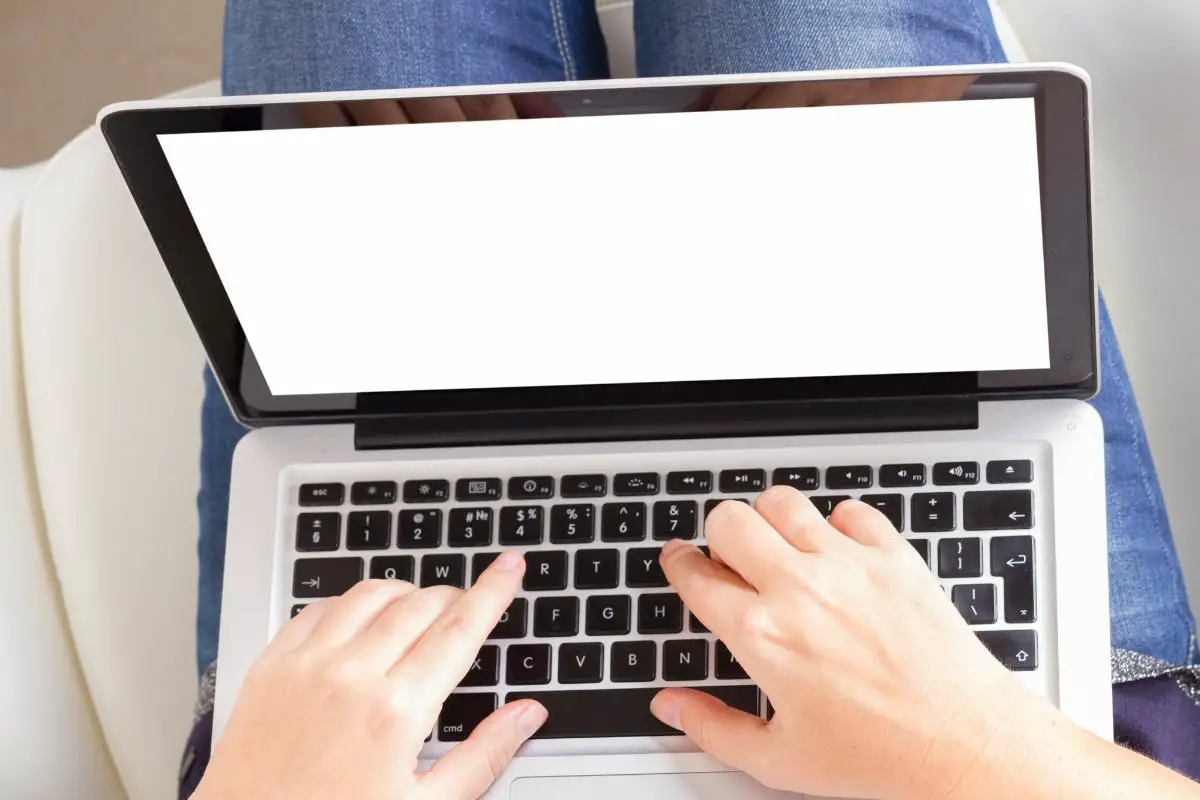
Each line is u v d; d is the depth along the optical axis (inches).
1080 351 19.7
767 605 18.1
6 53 43.2
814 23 24.1
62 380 26.9
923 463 20.7
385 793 18.0
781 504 19.4
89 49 42.9
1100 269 27.5
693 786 20.0
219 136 17.4
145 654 25.7
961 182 17.6
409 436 21.6
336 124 17.3
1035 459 20.5
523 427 21.4
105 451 26.6
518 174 17.7
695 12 24.8
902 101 16.8
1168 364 26.8
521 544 21.1
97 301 27.3
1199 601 26.5
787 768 18.2
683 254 18.7
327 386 21.0
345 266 19.0
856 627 17.8
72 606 26.0
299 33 24.6
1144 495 23.5
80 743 25.6
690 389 21.0
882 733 17.4
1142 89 26.5
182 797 22.5
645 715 20.3
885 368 20.4
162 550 26.2
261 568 21.4
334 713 18.2
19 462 26.8
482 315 19.8
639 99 16.9
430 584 21.2
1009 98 16.7
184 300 19.5
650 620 20.6
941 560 20.3
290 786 18.0
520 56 26.0
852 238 18.4
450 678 18.6
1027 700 17.4
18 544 26.0
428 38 24.8
